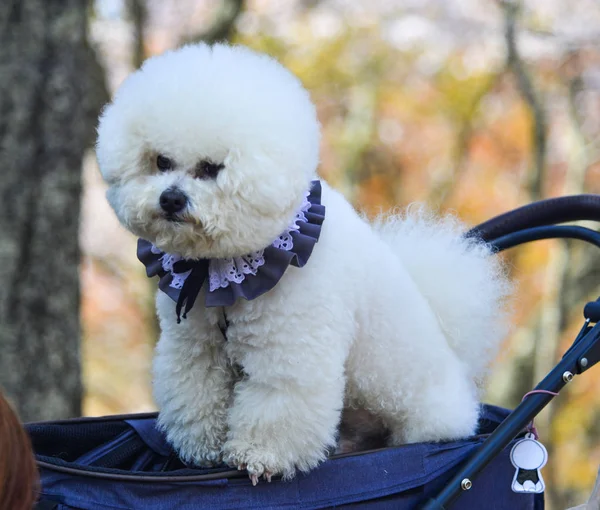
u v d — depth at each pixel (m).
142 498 1.67
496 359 2.78
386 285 2.04
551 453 9.43
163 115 1.67
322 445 1.83
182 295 1.81
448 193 10.05
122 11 8.26
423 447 1.95
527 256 9.69
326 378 1.83
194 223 1.68
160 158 1.74
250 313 1.80
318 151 1.83
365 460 1.87
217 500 1.73
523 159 10.13
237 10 7.22
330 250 1.88
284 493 1.79
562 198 2.46
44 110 3.73
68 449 2.10
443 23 10.34
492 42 10.11
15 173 3.67
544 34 9.41
